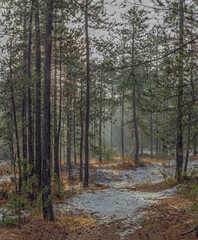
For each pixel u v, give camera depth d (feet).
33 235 24.49
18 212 28.99
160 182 57.21
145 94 21.24
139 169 79.77
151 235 23.89
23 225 27.14
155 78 20.99
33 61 53.83
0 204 35.73
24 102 40.78
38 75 40.16
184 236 21.65
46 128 29.94
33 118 48.39
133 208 36.32
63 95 59.21
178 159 48.49
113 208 36.86
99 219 31.60
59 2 29.48
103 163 93.66
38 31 41.19
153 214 31.32
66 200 41.09
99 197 44.39
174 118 20.44
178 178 47.60
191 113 20.15
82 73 57.16
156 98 20.59
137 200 41.65
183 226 24.18
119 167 82.12
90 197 44.14
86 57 53.26
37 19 40.88
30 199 33.63
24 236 23.79
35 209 31.27
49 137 30.14
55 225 27.96
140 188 54.39
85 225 29.19
